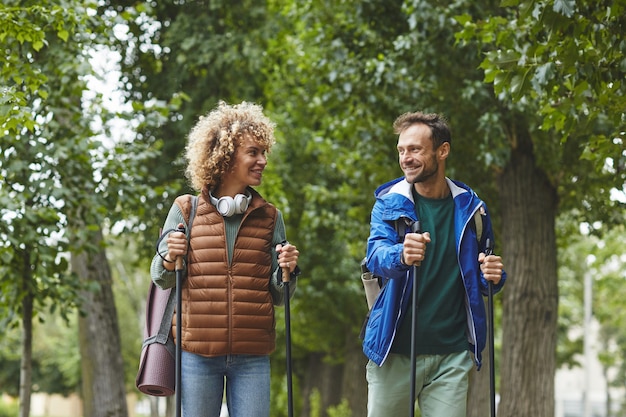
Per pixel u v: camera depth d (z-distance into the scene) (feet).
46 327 165.99
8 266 38.45
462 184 17.93
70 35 38.06
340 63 44.21
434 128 17.52
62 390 171.53
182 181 49.85
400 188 17.57
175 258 17.04
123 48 53.62
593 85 26.03
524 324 41.11
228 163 17.63
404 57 42.47
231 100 56.03
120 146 42.11
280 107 64.13
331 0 45.68
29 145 38.14
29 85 32.42
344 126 47.55
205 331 17.17
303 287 69.26
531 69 25.98
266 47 56.44
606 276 85.15
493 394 17.43
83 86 38.63
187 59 53.06
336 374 95.71
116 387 48.14
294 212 66.74
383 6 42.22
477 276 17.51
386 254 16.63
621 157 32.14
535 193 42.04
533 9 24.23
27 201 38.75
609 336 155.53
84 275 48.03
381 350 17.33
